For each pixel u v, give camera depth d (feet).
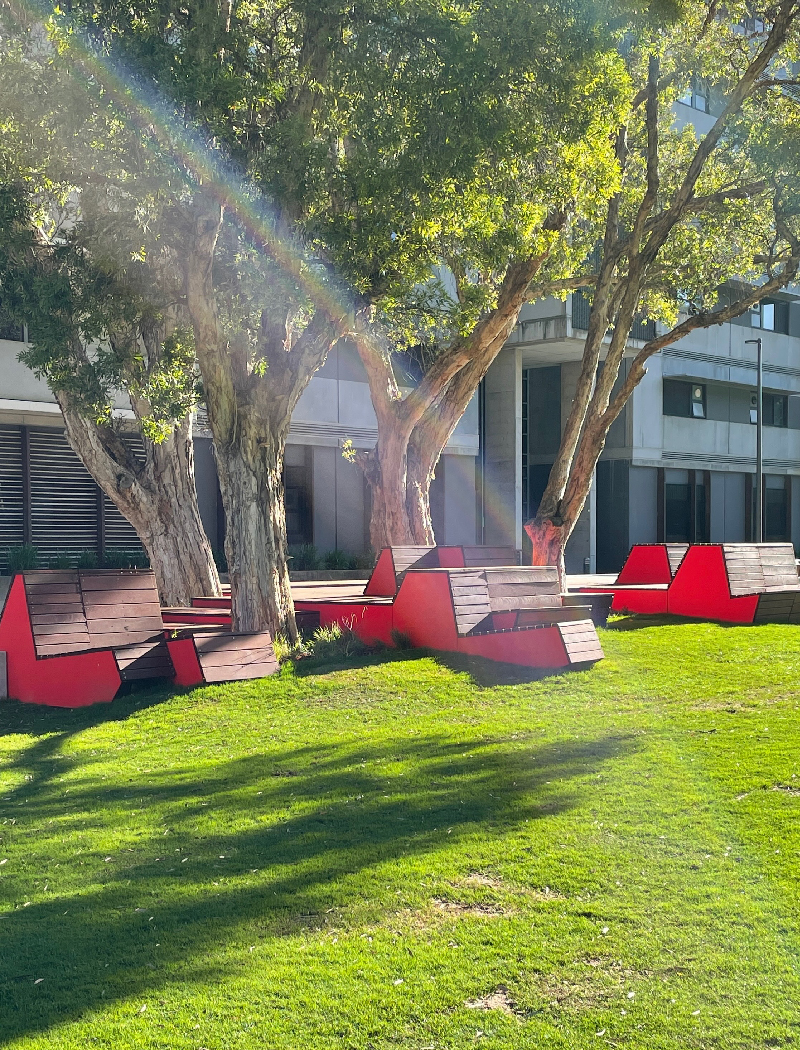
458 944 15.83
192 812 23.75
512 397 112.37
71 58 37.22
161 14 39.17
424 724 32.37
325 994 14.35
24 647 41.73
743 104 61.57
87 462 54.85
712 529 136.67
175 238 41.04
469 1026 13.43
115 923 17.15
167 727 34.22
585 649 40.29
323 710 35.09
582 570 120.26
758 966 14.80
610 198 52.95
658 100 58.65
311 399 92.17
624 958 15.19
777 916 16.38
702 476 135.54
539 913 16.92
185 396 44.93
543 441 125.18
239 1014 13.89
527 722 31.99
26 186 42.63
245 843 21.16
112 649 39.32
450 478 107.34
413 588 44.57
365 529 98.22
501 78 40.34
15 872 20.13
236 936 16.42
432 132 40.29
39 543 73.92
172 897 18.26
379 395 62.23
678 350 127.95
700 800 22.54
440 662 40.96
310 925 16.80
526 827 21.29
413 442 63.26
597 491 127.03
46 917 17.57
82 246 43.27
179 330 47.98
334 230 40.96
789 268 62.95
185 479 55.77
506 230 45.50
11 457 72.43
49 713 39.14
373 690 37.27
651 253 55.57
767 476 146.72
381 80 40.68
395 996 14.24
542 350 113.19
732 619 54.54
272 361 43.88
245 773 27.27
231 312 44.01
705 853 19.29
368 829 21.65
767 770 24.58
